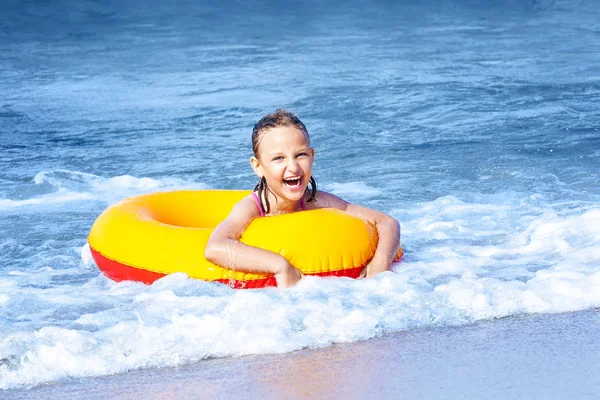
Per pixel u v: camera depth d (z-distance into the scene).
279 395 3.57
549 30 23.11
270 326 4.30
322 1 30.48
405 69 16.33
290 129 5.36
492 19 26.16
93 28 24.86
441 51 19.06
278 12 28.11
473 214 7.16
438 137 10.51
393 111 12.26
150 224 5.70
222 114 12.55
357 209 5.86
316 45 20.61
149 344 4.14
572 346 4.06
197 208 6.44
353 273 5.31
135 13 27.58
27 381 3.79
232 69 17.00
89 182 8.85
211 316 4.44
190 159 9.88
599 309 4.61
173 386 3.71
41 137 11.26
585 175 8.42
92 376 3.85
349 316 4.43
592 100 12.80
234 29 24.36
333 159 9.50
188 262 5.34
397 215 7.22
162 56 19.31
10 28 24.55
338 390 3.60
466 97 13.18
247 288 5.22
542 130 10.72
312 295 4.78
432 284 5.15
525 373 3.73
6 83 15.98
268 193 5.59
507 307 4.61
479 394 3.52
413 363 3.89
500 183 8.24
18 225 7.26
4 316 4.80
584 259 5.53
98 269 6.05
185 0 30.08
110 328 4.39
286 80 15.37
